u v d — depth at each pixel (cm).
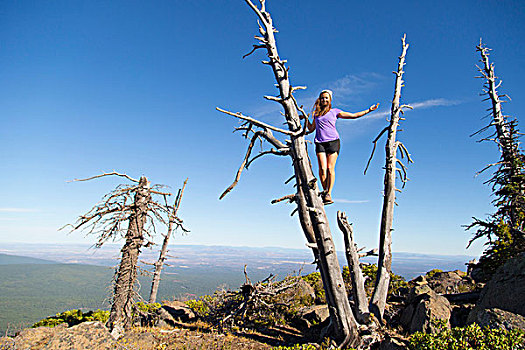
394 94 1109
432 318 851
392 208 1018
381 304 935
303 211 846
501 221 1287
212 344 1000
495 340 545
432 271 1764
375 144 1127
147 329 1227
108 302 1242
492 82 2042
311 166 819
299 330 1192
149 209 1391
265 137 881
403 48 1145
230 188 789
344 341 790
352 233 960
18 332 897
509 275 802
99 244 1293
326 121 707
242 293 1357
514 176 1462
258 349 939
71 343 802
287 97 818
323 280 834
